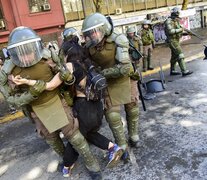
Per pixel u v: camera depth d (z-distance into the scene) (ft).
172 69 24.32
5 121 20.07
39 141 15.34
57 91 9.33
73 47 9.72
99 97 9.57
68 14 56.08
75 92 9.77
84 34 9.53
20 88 9.02
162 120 14.74
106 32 9.48
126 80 10.28
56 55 9.21
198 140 11.99
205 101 16.38
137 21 60.95
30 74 8.68
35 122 9.90
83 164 11.75
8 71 8.90
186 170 10.15
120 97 10.24
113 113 10.40
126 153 11.05
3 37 49.03
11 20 50.06
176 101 17.22
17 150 14.79
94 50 9.79
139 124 14.69
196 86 19.60
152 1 64.08
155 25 57.06
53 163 12.57
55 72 9.10
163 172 10.27
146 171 10.50
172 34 22.56
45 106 9.09
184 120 14.26
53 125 9.14
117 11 59.57
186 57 32.04
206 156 10.75
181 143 12.00
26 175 12.07
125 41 9.68
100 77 9.26
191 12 60.29
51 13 53.67
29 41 8.35
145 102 18.04
